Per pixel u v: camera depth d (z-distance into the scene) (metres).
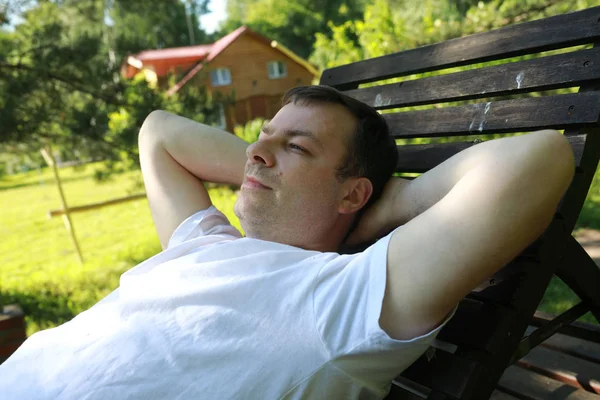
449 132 1.65
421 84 1.78
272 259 1.14
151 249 8.28
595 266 1.45
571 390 1.71
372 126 1.32
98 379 1.09
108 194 15.78
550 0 4.98
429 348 1.24
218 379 1.05
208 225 1.50
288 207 1.27
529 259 1.27
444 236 0.96
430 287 0.96
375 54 7.25
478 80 1.61
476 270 0.95
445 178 1.18
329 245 1.34
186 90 6.32
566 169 0.95
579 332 1.75
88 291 6.49
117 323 1.17
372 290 1.00
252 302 1.08
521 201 0.93
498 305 1.26
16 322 3.35
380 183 1.34
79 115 5.54
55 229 11.77
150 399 1.06
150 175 1.65
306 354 1.02
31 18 5.72
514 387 1.77
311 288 1.05
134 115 5.88
